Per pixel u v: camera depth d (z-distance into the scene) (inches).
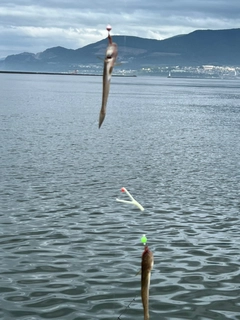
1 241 622.8
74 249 599.8
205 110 3624.5
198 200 874.8
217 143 1738.4
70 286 488.1
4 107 3191.4
